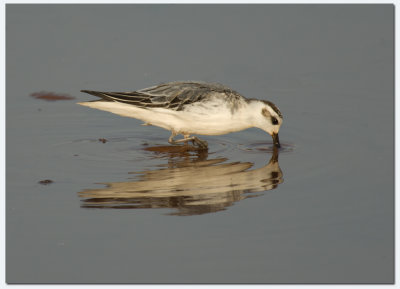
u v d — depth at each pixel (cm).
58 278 887
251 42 1930
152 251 948
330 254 938
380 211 1060
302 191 1147
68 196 1131
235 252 943
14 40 1912
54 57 1822
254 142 1431
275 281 873
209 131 1394
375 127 1440
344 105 1562
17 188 1160
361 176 1202
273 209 1079
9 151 1336
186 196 1136
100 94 1343
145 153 1355
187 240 978
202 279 878
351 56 1838
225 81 1691
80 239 984
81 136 1435
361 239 976
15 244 972
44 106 1573
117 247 960
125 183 1190
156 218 1051
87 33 1967
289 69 1770
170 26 2027
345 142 1375
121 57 1825
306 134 1431
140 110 1358
